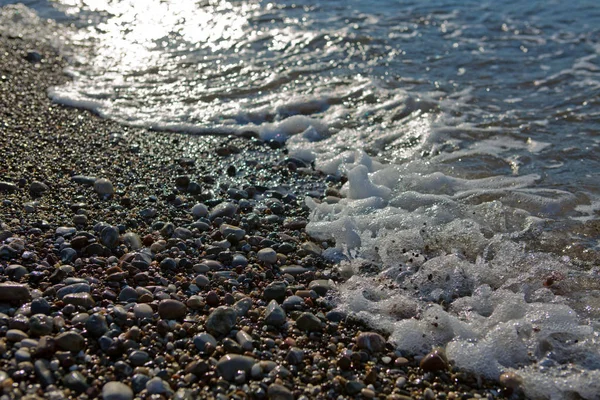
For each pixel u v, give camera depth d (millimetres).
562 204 1220
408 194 1246
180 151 1402
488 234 1143
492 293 996
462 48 2037
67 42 2111
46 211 1134
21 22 2324
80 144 1393
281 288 990
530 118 1550
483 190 1265
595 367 882
